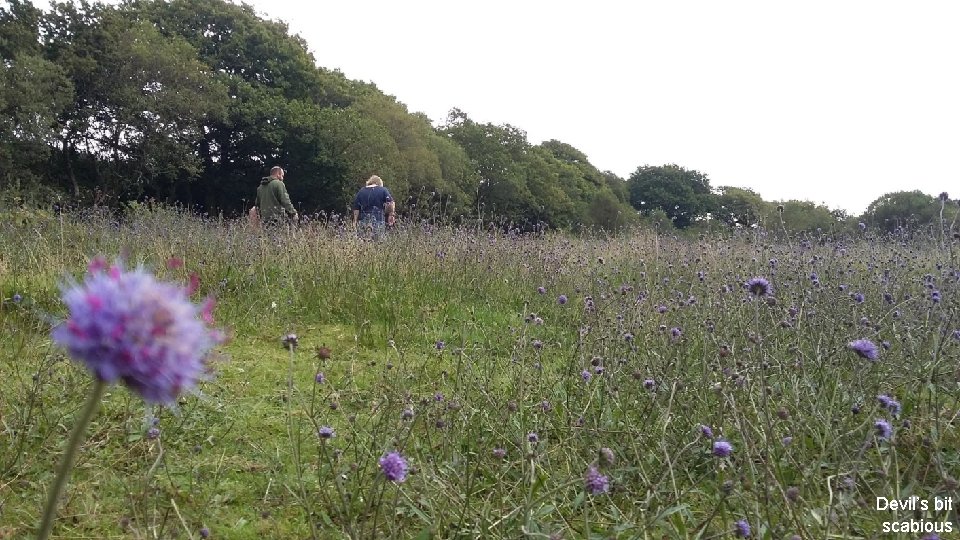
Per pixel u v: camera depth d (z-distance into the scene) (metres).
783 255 6.42
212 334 1.00
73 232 6.64
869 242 7.49
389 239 6.57
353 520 2.17
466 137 38.81
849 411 2.74
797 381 3.03
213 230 7.21
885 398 2.34
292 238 6.31
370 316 5.11
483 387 3.09
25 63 20.25
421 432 2.81
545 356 3.97
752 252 6.80
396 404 2.90
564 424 2.84
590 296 4.92
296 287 5.55
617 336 3.60
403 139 31.39
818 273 5.21
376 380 3.53
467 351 3.98
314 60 33.91
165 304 0.92
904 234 7.86
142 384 0.90
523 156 41.53
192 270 5.48
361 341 4.54
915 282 5.12
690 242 8.90
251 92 28.30
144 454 2.52
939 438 2.36
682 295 4.75
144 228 6.88
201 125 26.97
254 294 5.38
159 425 2.61
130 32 23.83
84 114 23.17
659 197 57.09
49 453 2.50
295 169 29.52
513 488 2.33
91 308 0.88
